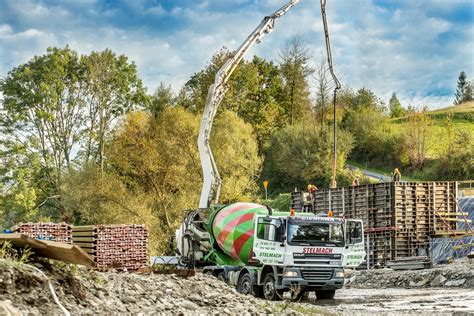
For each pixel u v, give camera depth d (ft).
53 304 34.35
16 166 208.23
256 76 323.16
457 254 121.19
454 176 244.22
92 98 218.59
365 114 310.04
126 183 188.55
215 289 54.80
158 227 171.63
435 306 67.10
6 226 203.92
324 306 69.46
